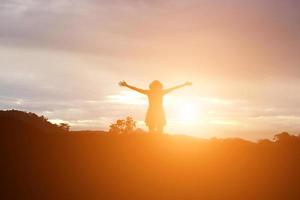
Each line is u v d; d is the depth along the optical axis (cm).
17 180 2184
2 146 2347
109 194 2116
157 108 2402
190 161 2266
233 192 2122
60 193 2128
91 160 2275
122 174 2202
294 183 2178
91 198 2103
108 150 2325
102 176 2197
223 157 2305
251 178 2194
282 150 2383
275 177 2203
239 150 2366
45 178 2198
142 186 2145
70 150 2336
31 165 2261
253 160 2298
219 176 2195
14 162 2272
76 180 2184
